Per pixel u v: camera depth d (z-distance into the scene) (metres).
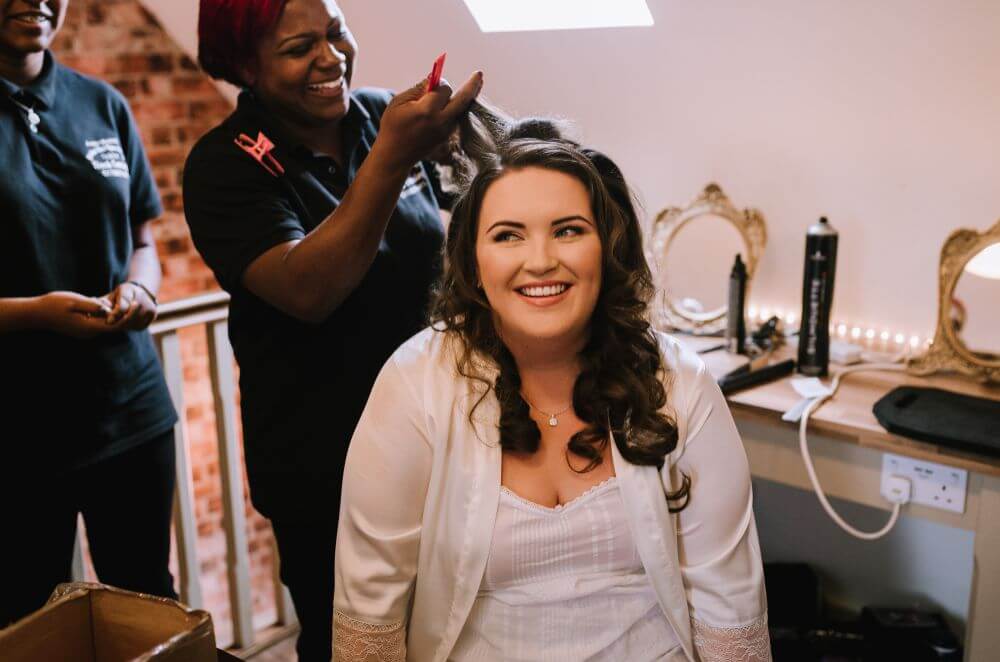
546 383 1.26
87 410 1.84
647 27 2.22
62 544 1.89
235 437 2.41
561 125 1.36
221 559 4.51
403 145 1.37
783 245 2.44
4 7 1.71
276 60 1.53
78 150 1.85
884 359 2.28
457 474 1.23
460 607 1.24
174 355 2.25
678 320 2.49
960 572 2.39
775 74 2.19
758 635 1.28
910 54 1.99
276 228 1.51
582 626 1.25
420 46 2.69
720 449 1.27
